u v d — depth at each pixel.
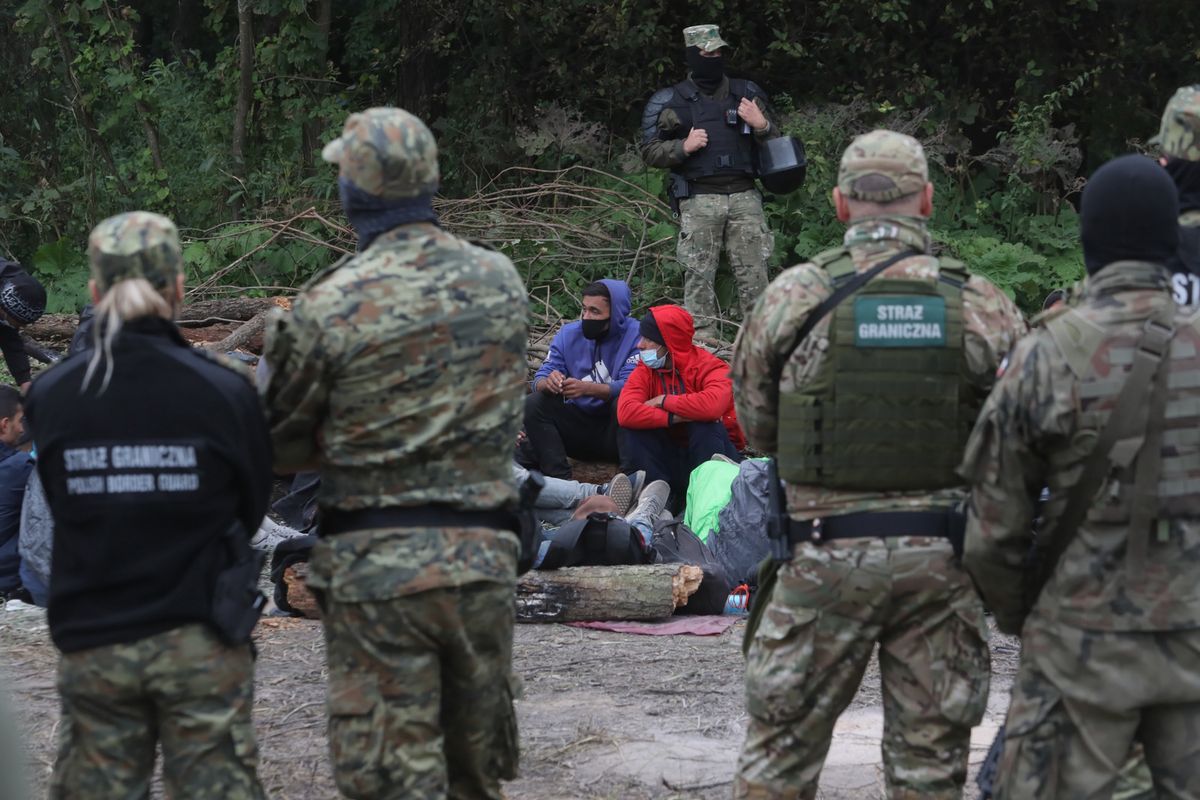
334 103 20.06
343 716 4.59
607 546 9.44
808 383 4.75
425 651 4.59
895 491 4.75
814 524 4.78
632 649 8.52
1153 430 4.16
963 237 17.64
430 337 4.54
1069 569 4.27
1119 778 4.61
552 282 16.62
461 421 4.58
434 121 20.89
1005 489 4.33
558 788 6.26
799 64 20.45
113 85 20.05
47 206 20.67
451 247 4.66
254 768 4.52
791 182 14.55
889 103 19.00
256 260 17.41
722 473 10.38
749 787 4.92
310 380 4.55
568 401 11.52
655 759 6.60
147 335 4.46
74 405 4.42
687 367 10.91
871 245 4.85
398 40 21.36
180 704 4.40
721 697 7.55
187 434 4.40
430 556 4.52
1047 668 4.32
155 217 4.57
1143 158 4.34
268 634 8.75
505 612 4.73
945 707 4.73
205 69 21.19
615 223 17.05
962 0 19.59
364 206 4.63
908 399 4.69
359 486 4.58
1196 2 19.75
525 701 7.49
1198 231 5.07
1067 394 4.20
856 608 4.73
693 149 14.22
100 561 4.36
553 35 20.48
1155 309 4.20
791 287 4.81
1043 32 19.91
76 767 4.45
